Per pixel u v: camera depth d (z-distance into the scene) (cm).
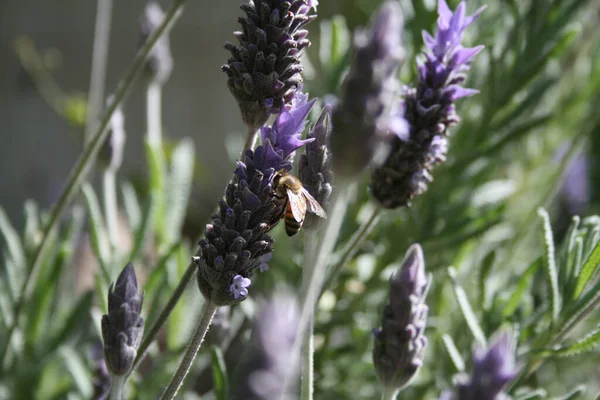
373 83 38
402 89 44
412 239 57
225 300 41
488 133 57
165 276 54
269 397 38
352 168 38
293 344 39
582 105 68
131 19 120
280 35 43
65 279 62
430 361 57
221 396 46
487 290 55
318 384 55
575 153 59
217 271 41
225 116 118
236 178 41
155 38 50
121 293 41
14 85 117
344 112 38
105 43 110
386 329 42
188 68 118
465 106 57
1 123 116
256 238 41
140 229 55
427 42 44
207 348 49
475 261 60
